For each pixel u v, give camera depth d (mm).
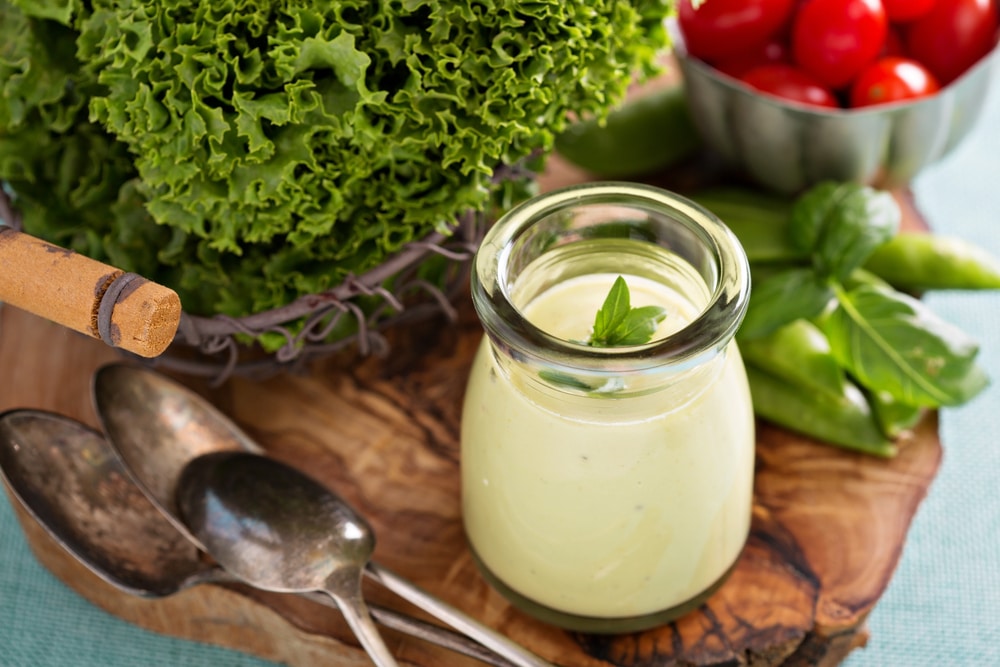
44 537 482
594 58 464
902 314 492
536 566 437
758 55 560
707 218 414
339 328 487
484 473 432
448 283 510
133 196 478
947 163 625
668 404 409
